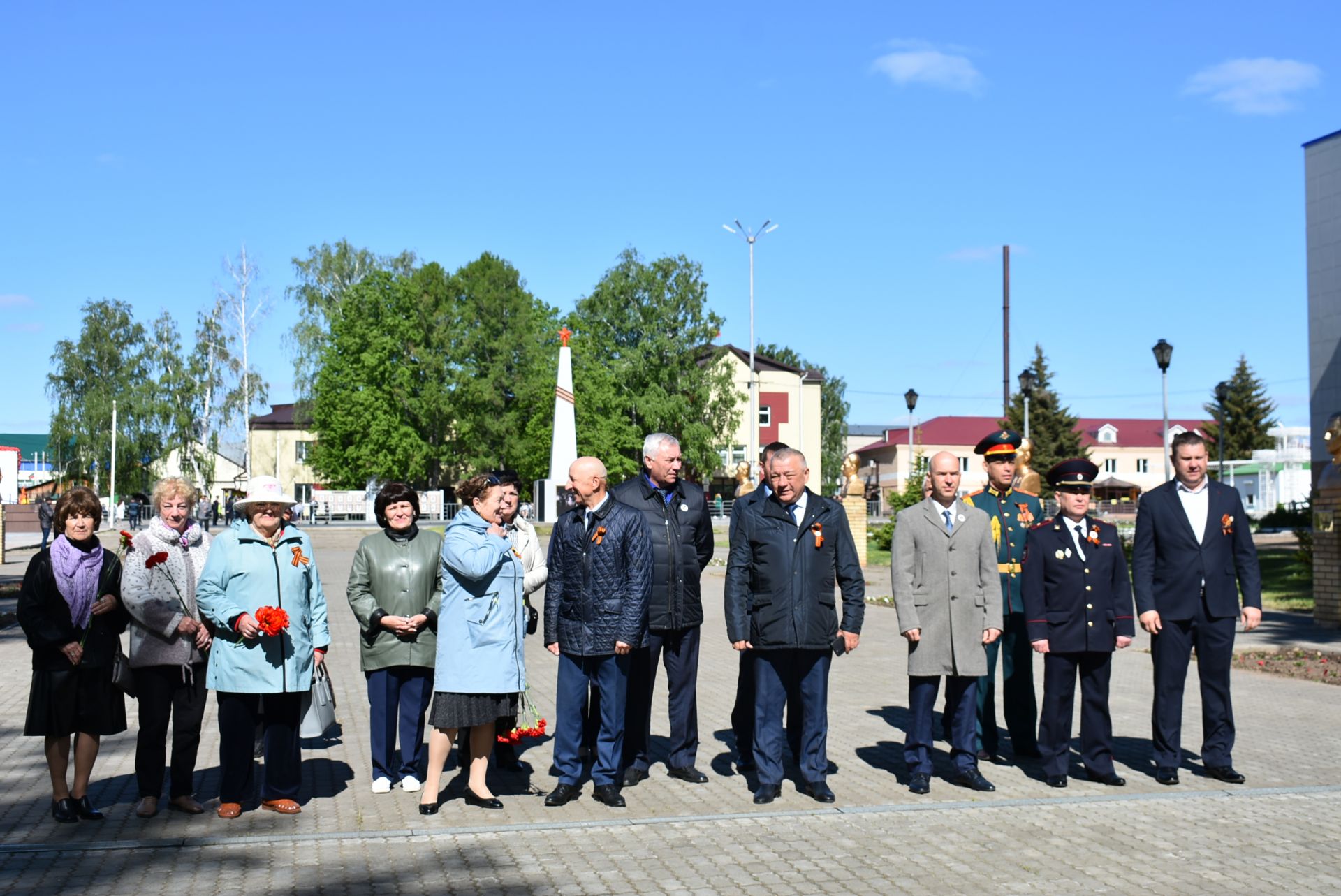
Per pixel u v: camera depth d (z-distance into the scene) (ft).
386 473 197.57
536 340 207.62
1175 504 24.84
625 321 217.36
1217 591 24.49
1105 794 23.36
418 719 23.80
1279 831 20.70
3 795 22.90
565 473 138.82
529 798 23.11
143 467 212.23
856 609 23.36
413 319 200.13
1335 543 51.62
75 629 20.72
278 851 19.17
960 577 23.72
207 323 199.93
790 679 24.58
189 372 207.62
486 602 21.70
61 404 209.87
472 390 199.93
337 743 28.58
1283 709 32.86
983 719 26.89
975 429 332.80
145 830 20.38
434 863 18.57
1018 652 27.20
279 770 21.61
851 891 17.39
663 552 24.64
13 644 47.24
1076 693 34.88
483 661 21.53
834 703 34.14
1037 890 17.52
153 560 20.89
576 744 22.85
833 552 23.36
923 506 24.14
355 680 38.68
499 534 22.25
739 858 19.02
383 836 20.03
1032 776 25.22
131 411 206.49
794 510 23.22
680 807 22.36
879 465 336.70
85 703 20.79
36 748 27.53
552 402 203.31
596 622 22.45
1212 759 24.68
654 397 211.41
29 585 20.51
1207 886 17.71
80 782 20.98
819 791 22.81
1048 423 272.10
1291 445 218.59
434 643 23.67
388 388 195.93
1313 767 25.76
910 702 23.98
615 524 22.67
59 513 20.94
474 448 207.72
